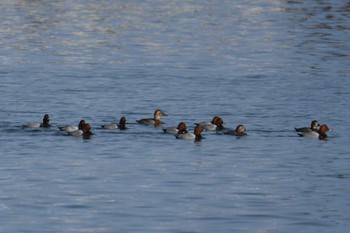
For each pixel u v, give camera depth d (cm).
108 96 6106
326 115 5628
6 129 5056
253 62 7562
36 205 3803
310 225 3612
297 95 6206
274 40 8744
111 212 3722
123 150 4694
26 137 4900
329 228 3581
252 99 6069
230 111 5703
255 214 3734
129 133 5009
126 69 7175
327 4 11325
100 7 10888
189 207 3806
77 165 4422
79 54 7894
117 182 4153
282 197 3969
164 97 6100
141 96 6119
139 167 4403
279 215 3725
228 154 4678
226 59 7700
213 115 5588
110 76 6869
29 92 6209
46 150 4672
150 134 5000
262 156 4656
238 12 10669
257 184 4169
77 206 3800
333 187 4141
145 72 7050
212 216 3691
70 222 3600
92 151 4666
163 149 4734
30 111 5603
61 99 5984
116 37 8850
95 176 4247
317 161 4584
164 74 6969
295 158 4628
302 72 7100
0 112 5562
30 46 8288
